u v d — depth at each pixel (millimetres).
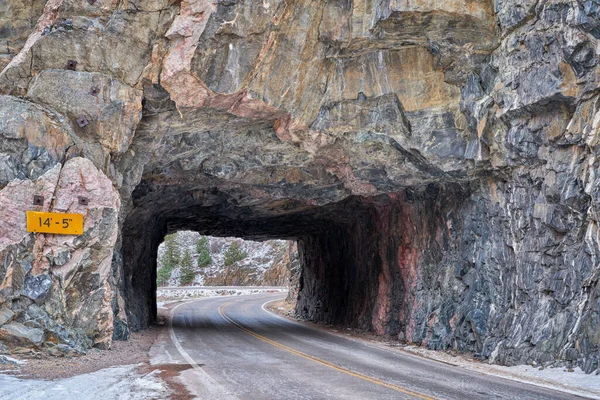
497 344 15219
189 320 31219
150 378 10766
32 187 13531
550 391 10547
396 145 17391
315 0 14891
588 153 13195
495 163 15891
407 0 13945
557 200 13906
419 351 17641
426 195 20125
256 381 11023
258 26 14469
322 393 9812
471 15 14219
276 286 80625
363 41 15297
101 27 14570
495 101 15172
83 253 14172
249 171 19984
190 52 14297
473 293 17062
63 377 10602
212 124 16953
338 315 31078
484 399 9508
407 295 21703
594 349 11898
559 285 13742
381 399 9312
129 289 23891
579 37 12695
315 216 29047
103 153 15156
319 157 18781
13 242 13102
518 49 14297
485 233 16922
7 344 12773
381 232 24547
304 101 16203
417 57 16062
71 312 14070
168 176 20109
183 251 94625
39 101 14414
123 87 14938
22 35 15961
